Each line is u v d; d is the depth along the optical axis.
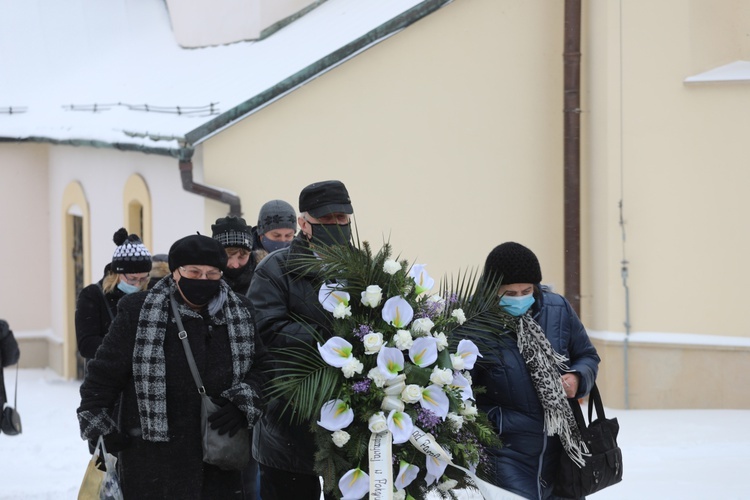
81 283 20.19
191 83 17.25
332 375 5.48
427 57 14.73
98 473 5.46
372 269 5.63
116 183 17.73
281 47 16.64
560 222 15.06
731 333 13.99
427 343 5.56
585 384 5.98
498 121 14.95
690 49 14.02
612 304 14.22
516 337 5.91
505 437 5.90
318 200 5.80
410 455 5.57
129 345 5.43
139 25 21.94
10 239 21.50
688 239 14.09
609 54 14.18
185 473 5.46
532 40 14.94
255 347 5.62
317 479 6.08
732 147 13.97
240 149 14.37
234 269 7.43
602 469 5.85
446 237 14.94
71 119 19.28
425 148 14.82
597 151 14.45
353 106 14.59
